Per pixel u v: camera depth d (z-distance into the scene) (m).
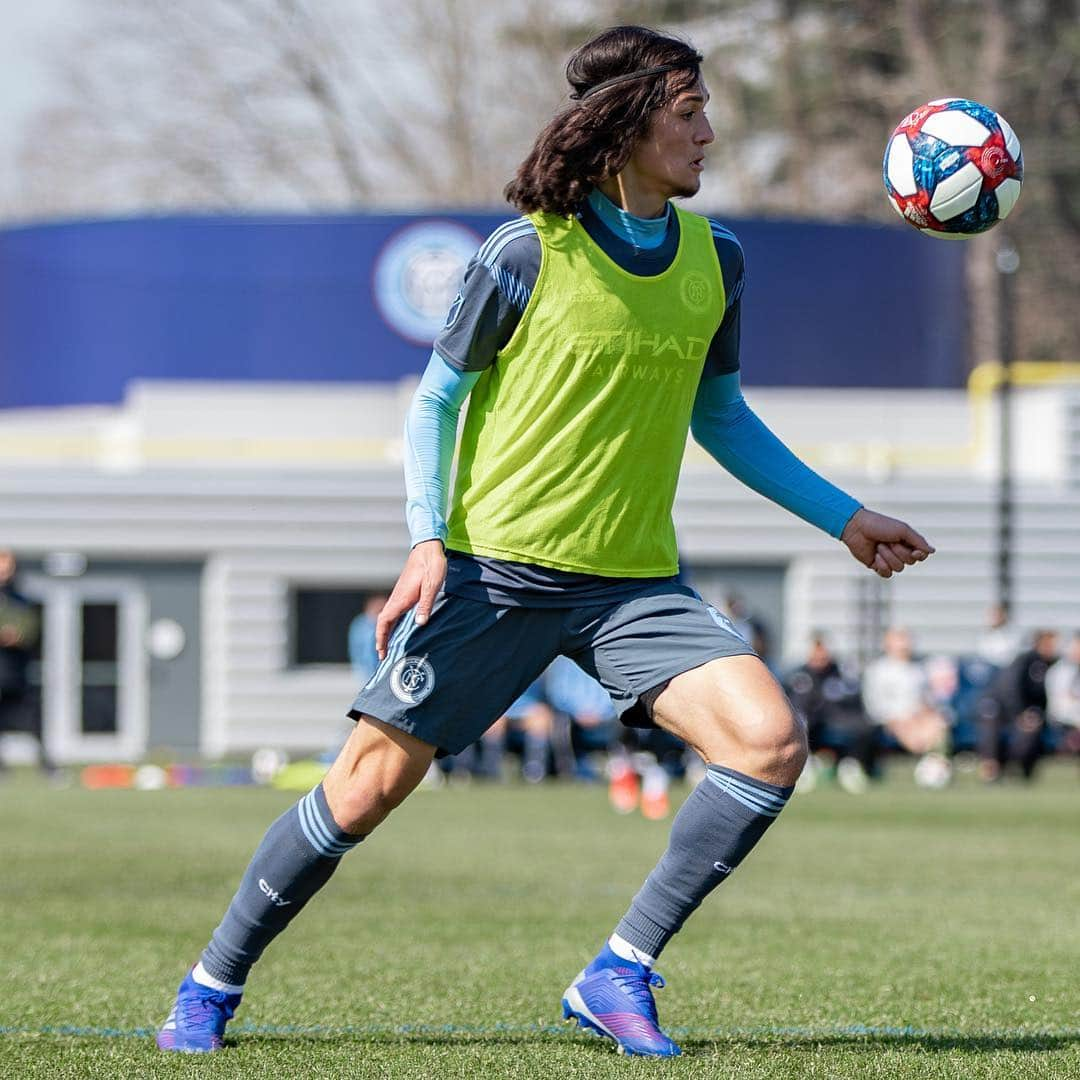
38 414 125.88
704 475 117.88
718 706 18.06
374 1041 19.98
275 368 121.75
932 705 88.38
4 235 127.06
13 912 34.22
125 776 86.81
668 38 18.11
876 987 24.59
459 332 18.19
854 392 124.62
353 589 116.06
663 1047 18.77
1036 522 119.69
